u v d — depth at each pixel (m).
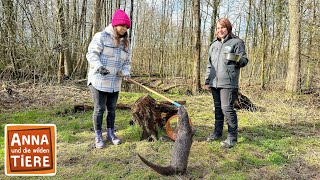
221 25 4.07
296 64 9.18
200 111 6.52
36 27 10.19
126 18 3.86
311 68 10.00
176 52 17.95
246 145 4.31
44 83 9.20
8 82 8.88
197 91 10.29
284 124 5.59
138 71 20.67
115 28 3.89
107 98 4.20
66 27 11.13
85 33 15.13
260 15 12.84
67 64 13.18
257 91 9.83
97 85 3.92
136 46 21.89
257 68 14.38
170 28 18.81
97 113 4.04
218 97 4.39
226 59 4.00
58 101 7.12
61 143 4.33
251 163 3.78
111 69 3.96
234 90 4.10
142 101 4.43
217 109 4.46
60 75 10.12
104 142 4.36
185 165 3.38
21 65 10.38
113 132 4.35
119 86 4.17
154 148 4.15
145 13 22.73
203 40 18.09
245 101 6.69
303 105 7.58
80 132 4.87
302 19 9.38
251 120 5.79
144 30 22.47
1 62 10.18
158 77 16.91
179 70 17.25
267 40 13.27
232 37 4.11
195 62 10.26
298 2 9.12
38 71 10.07
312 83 10.53
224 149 4.16
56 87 8.80
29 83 9.20
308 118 6.15
